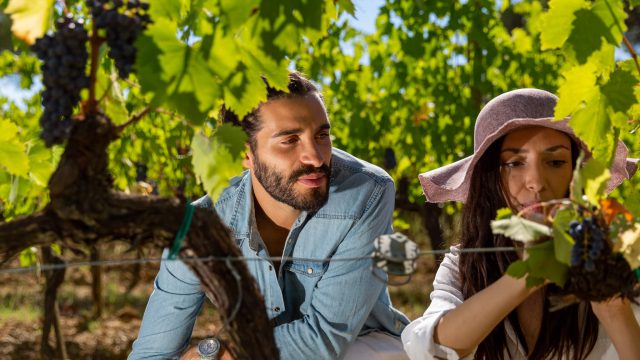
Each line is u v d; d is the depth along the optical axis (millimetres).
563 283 1591
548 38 1872
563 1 1861
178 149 5457
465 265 2240
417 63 6309
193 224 1636
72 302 9242
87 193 1577
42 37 1627
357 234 2434
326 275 2459
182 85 1656
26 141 2682
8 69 5852
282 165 2285
